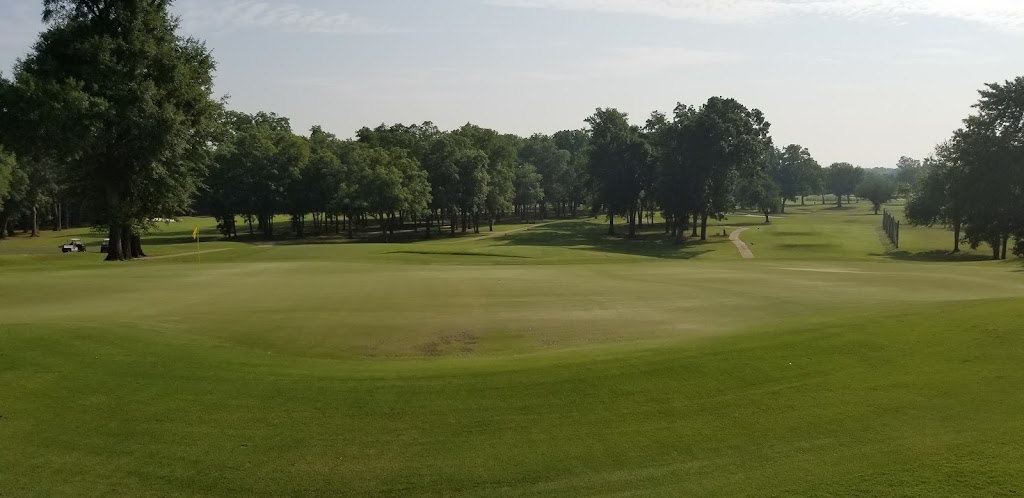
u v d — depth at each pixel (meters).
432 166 113.44
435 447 8.94
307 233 115.62
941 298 22.31
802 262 40.81
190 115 47.59
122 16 43.75
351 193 100.06
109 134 42.25
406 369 12.74
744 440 8.81
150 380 11.53
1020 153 62.69
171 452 8.85
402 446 8.98
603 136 107.75
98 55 41.91
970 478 7.22
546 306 21.03
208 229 124.19
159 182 48.28
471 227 134.12
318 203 106.81
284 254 52.50
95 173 46.88
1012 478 7.15
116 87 42.22
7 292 23.81
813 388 10.49
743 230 112.06
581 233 113.75
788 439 8.75
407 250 57.25
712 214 99.38
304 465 8.48
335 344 15.80
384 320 18.50
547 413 10.01
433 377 11.85
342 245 67.06
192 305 20.81
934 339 12.54
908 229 111.94
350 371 12.55
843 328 13.93
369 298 22.67
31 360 12.10
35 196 96.06
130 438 9.25
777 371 11.35
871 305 20.39
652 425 9.45
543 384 11.20
